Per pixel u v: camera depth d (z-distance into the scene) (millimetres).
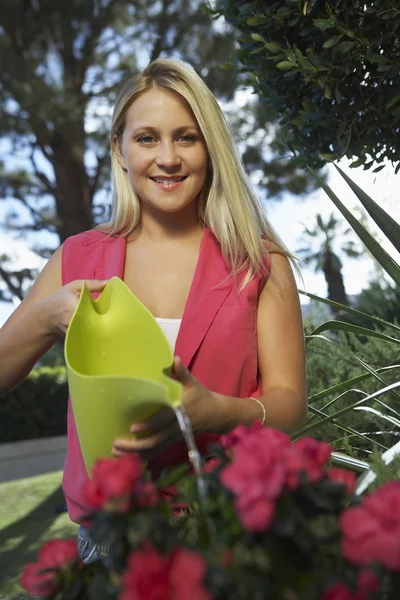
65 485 1231
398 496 575
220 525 613
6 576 3006
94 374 1020
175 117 1275
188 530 655
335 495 623
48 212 10930
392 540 551
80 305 1036
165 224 1358
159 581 561
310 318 3227
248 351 1250
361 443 1782
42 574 686
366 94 1781
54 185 10609
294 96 1916
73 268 1346
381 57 1640
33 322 1165
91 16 9859
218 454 676
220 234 1309
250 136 10289
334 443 1429
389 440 1639
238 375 1241
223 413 1032
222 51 9812
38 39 9938
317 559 589
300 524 583
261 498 570
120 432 914
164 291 1316
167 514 658
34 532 3828
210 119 1294
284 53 1805
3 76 9109
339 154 1864
